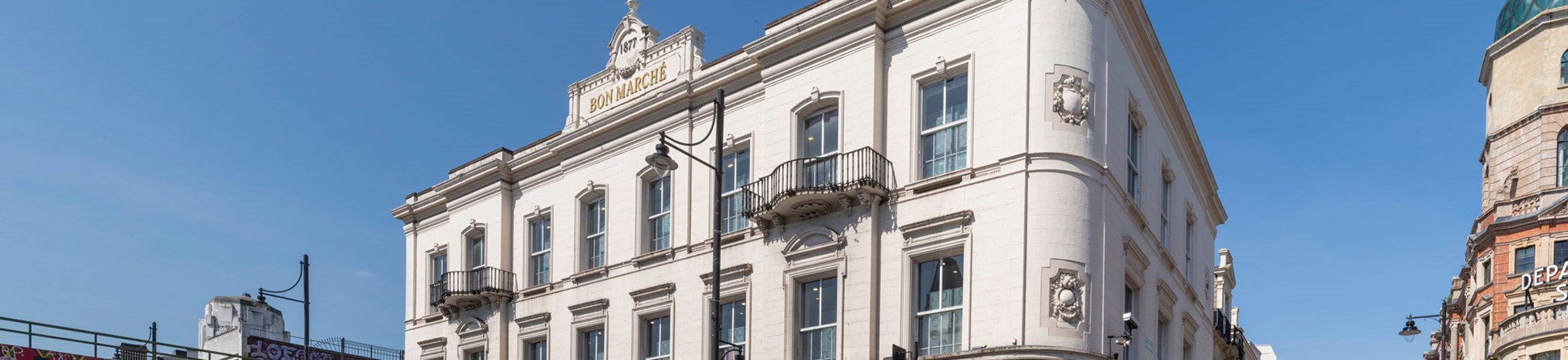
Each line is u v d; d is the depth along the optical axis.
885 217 25.06
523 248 35.00
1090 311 22.70
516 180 36.06
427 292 38.62
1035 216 22.67
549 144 34.44
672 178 30.27
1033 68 23.45
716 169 19.94
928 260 24.48
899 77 25.70
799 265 26.09
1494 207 53.38
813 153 26.92
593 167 33.12
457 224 37.78
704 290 28.38
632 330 30.20
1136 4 26.22
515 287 34.91
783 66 27.67
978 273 23.17
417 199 40.03
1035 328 22.14
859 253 24.88
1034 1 23.84
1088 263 22.89
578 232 33.06
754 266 27.19
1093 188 23.34
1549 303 48.47
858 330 24.47
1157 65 29.17
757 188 27.47
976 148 23.95
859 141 25.55
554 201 34.34
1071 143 23.22
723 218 28.88
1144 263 26.92
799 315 26.23
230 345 54.78
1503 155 53.72
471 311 35.84
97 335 28.28
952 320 23.62
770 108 27.84
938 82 25.28
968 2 24.75
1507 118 53.97
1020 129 23.17
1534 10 55.09
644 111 31.31
